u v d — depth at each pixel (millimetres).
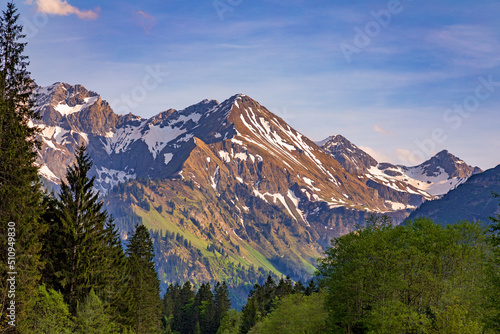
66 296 66375
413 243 63906
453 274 61906
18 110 64250
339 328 67688
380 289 58500
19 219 57219
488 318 48188
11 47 63812
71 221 69625
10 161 58281
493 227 49594
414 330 52562
